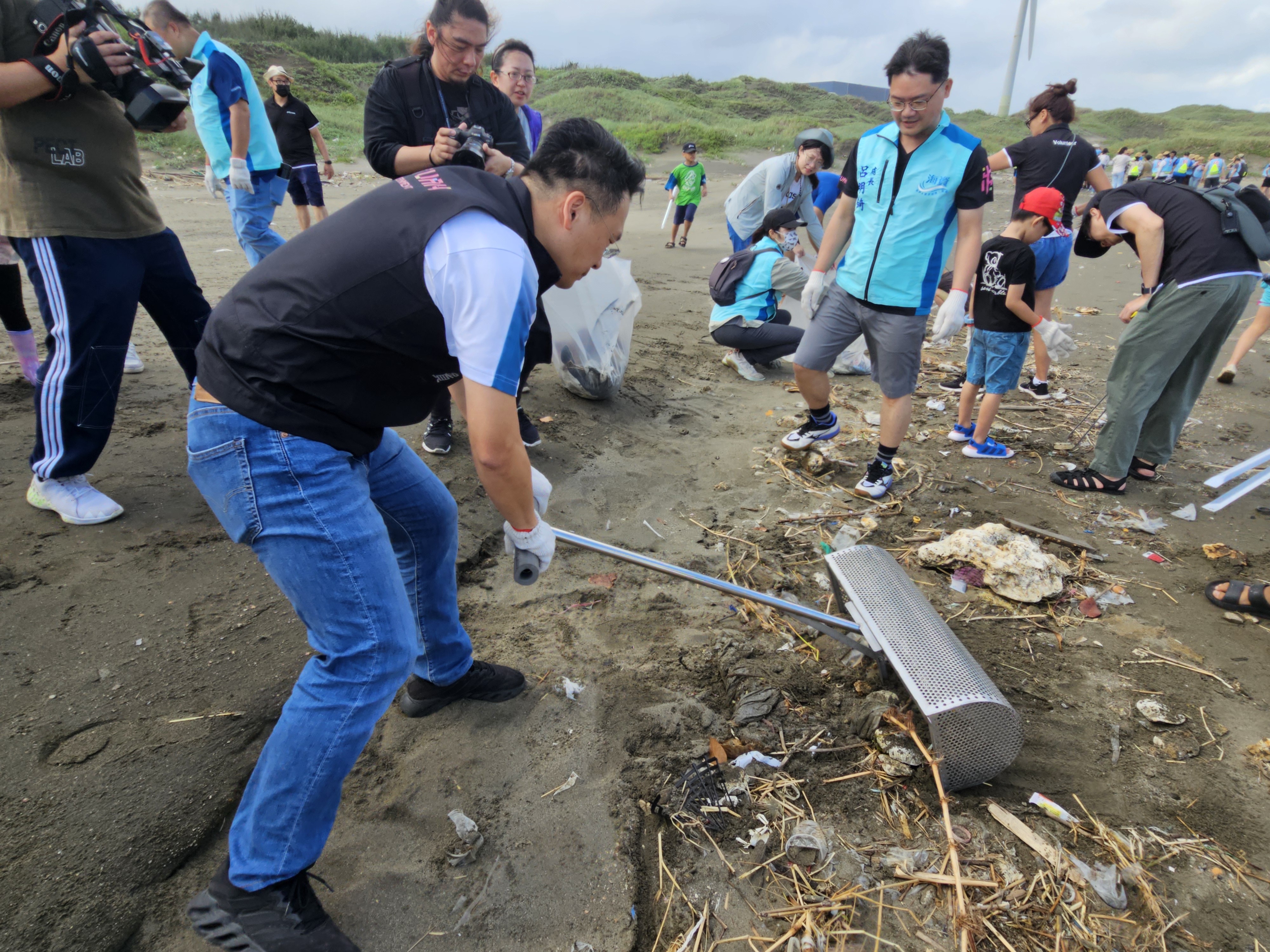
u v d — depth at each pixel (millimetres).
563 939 1665
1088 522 3592
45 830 1750
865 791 2068
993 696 1964
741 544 3275
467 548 3041
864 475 3994
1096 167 5016
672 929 1712
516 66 4066
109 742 2006
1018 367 4039
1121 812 2037
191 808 1861
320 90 26547
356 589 1431
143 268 2848
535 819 1928
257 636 2445
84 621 2412
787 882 1820
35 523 2850
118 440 3512
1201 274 3363
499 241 1340
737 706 2336
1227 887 1843
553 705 2289
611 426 4355
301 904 1505
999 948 1691
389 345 1405
